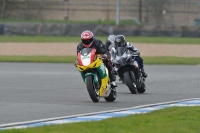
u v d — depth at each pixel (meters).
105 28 170.12
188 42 151.62
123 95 54.09
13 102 46.81
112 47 61.22
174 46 139.75
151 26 174.00
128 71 54.69
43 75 77.25
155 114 37.56
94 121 33.91
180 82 68.44
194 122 33.84
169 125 32.50
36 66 94.12
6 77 73.56
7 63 99.94
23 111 41.00
